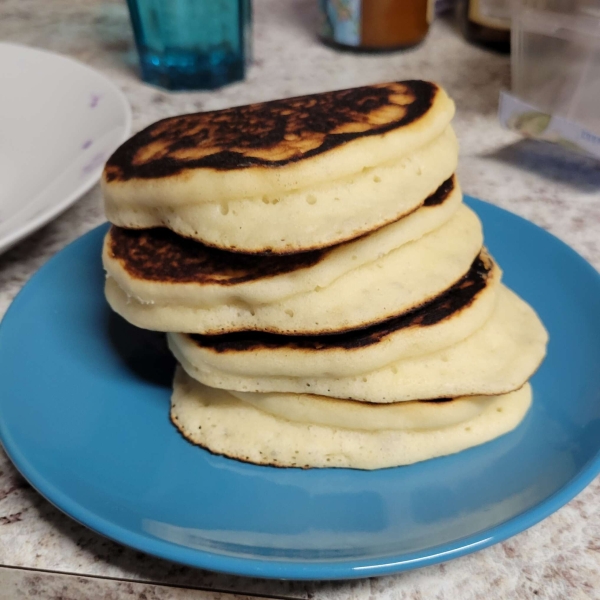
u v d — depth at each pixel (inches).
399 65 15.8
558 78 10.9
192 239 6.2
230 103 14.3
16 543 6.0
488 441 6.5
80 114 10.6
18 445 6.2
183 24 14.0
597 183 11.6
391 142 6.1
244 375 6.5
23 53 11.6
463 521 5.5
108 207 7.0
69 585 5.7
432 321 6.4
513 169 12.1
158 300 6.5
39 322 7.9
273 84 15.1
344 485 6.2
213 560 5.1
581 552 5.8
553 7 10.6
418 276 6.4
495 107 14.0
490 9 12.6
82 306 8.2
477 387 6.4
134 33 14.6
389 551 5.2
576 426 6.5
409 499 5.9
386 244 6.3
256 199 6.0
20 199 9.8
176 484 6.2
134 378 7.4
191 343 6.7
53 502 5.7
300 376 6.4
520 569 5.7
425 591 5.6
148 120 13.5
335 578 5.0
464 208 7.5
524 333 7.1
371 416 6.4
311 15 18.9
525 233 9.0
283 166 5.8
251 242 5.9
